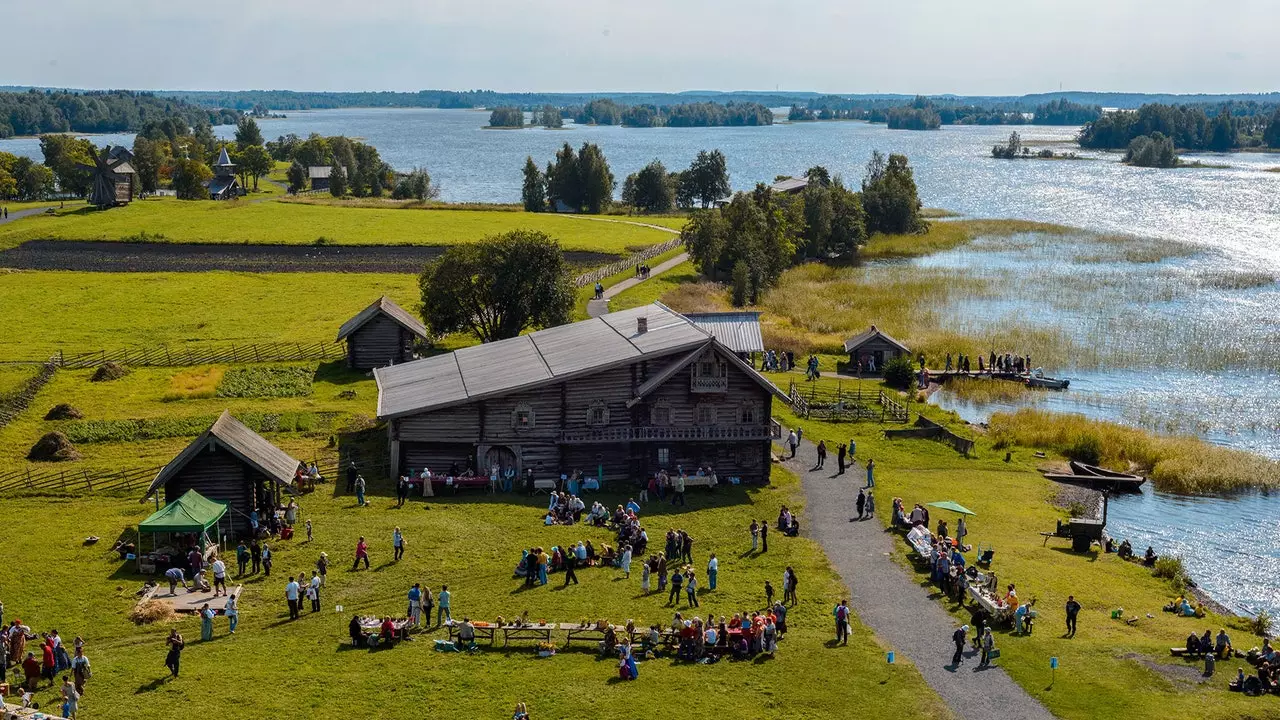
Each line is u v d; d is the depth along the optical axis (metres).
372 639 42.16
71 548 52.56
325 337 101.81
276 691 38.16
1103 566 54.00
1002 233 184.12
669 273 136.62
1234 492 68.31
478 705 37.59
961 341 104.00
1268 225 196.88
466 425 64.06
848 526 57.59
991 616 45.16
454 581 48.62
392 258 143.62
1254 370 97.06
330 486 62.94
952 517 59.84
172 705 37.00
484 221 178.25
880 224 184.12
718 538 55.34
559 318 96.69
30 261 138.38
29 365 91.00
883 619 45.38
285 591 47.53
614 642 42.06
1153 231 189.50
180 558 50.47
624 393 64.62
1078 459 73.50
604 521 57.25
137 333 103.38
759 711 37.41
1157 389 91.56
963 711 37.44
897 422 80.00
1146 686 39.44
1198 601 50.56
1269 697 38.69
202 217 177.38
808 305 122.44
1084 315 117.75
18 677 39.03
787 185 190.38
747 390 65.12
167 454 69.12
